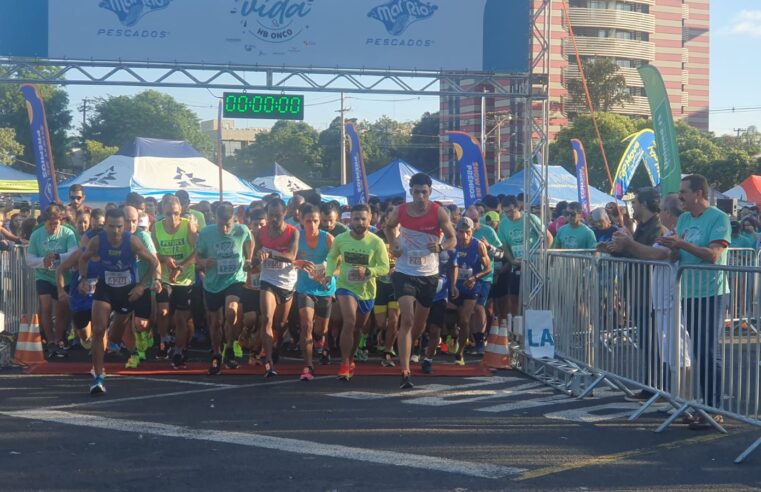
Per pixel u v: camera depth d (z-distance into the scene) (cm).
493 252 1297
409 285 1001
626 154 1811
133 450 691
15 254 1247
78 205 1430
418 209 1001
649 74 1254
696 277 778
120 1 1223
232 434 748
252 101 1274
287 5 1252
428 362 1107
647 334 856
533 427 793
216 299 1069
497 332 1155
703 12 13038
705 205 821
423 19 1262
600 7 9106
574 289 1027
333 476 621
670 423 803
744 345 729
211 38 1241
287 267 1057
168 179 2428
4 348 1122
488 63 1260
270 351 1059
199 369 1112
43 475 621
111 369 1101
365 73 1269
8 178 2850
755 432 779
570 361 1026
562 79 8412
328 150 8519
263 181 3056
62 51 1213
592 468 652
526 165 1209
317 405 886
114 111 8056
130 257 942
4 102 6962
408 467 646
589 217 2011
